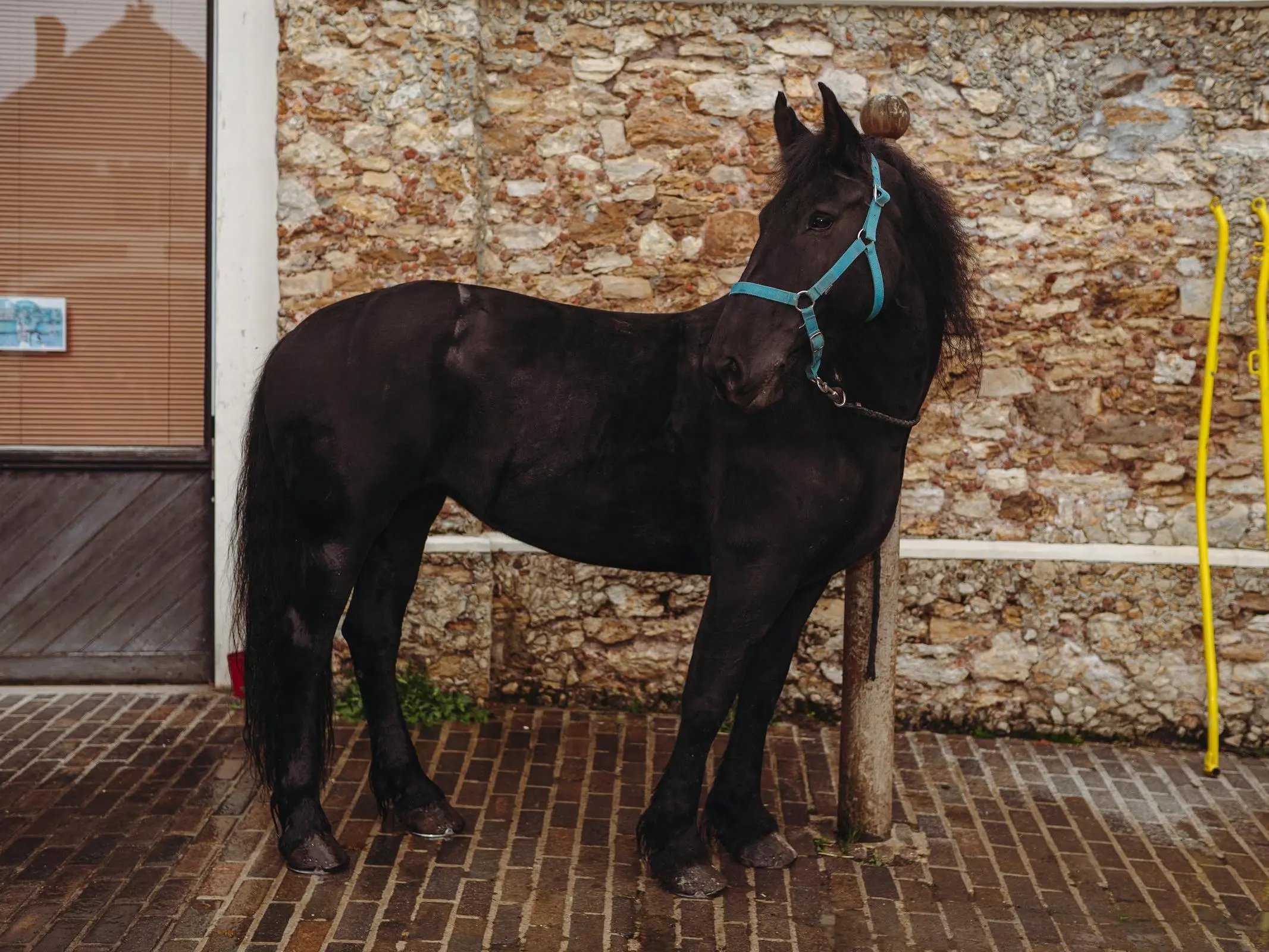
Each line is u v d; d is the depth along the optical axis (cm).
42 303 507
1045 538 494
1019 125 480
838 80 481
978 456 493
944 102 480
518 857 365
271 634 349
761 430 327
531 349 342
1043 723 491
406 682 486
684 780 349
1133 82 477
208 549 513
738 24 480
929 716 494
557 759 446
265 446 347
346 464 337
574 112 484
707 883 345
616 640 498
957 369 488
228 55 479
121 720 467
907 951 320
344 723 471
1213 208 470
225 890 335
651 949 315
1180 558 481
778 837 371
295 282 473
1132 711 488
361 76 465
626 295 492
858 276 304
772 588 333
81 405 513
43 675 507
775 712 494
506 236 489
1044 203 483
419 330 339
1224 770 465
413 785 380
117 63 500
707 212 488
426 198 471
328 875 346
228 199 486
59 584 511
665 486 340
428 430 341
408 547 378
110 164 505
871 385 328
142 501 511
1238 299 481
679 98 484
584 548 354
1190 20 471
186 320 513
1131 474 491
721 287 491
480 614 486
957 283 329
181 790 401
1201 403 480
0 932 308
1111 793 438
